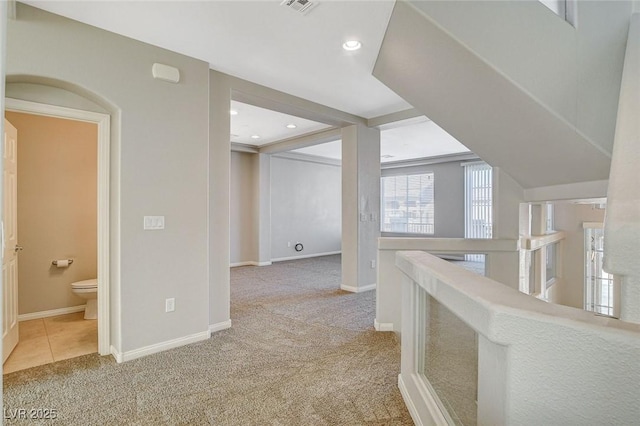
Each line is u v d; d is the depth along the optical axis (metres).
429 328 1.76
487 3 1.95
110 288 2.76
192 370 2.48
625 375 0.66
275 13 2.33
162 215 2.82
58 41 2.34
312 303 4.33
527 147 2.51
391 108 4.53
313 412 1.97
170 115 2.87
